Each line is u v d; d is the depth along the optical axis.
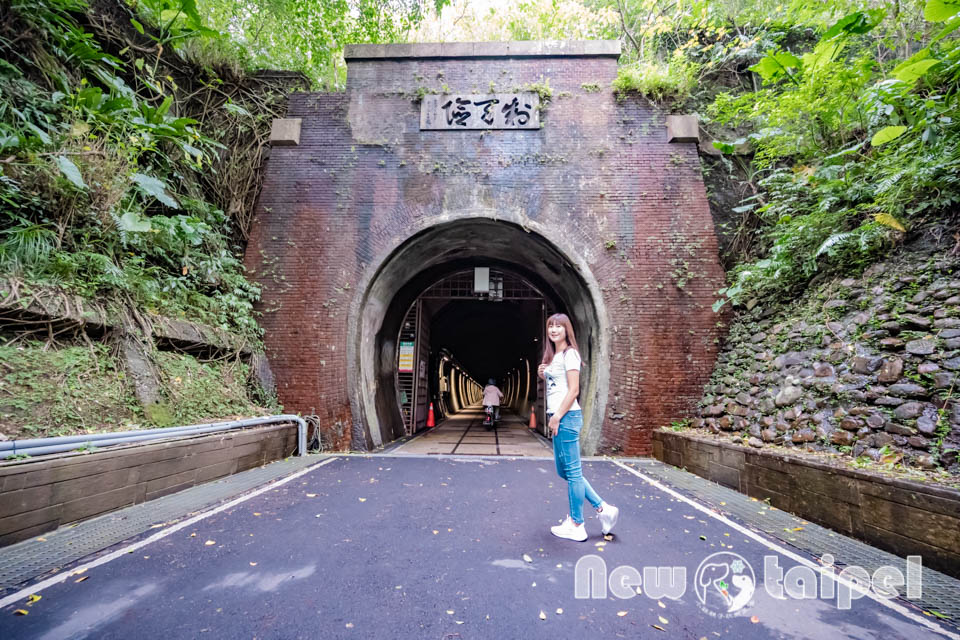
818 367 4.82
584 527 3.44
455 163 7.88
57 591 2.24
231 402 5.99
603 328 7.34
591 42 8.09
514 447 8.66
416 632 1.94
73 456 3.22
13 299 3.82
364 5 9.63
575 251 7.55
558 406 3.14
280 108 8.36
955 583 2.47
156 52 6.98
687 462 5.82
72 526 3.14
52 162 4.61
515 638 1.91
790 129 6.19
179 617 2.02
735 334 6.98
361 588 2.36
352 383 7.37
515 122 7.93
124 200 5.58
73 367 4.08
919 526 2.75
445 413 19.52
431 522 3.52
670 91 7.93
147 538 3.02
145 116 5.64
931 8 3.87
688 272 7.41
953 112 4.11
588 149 7.83
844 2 5.98
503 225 7.84
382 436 8.36
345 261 7.67
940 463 3.16
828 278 5.43
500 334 23.05
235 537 3.09
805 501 3.70
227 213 7.74
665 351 7.23
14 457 2.87
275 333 7.48
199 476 4.53
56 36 5.21
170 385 5.04
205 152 7.61
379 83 8.20
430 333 14.77
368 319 8.04
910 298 4.18
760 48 7.96
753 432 5.41
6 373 3.56
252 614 2.07
